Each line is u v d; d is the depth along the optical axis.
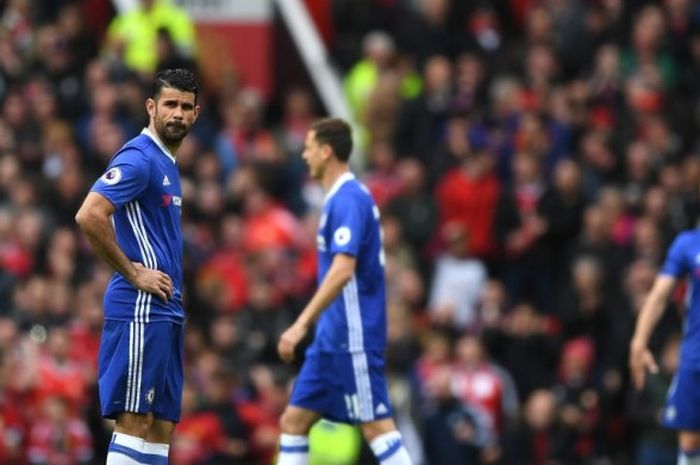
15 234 65.25
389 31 81.38
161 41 72.38
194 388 56.91
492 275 67.81
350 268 40.84
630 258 64.75
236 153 71.38
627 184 68.75
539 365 62.22
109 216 35.00
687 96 74.81
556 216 66.75
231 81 74.69
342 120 41.97
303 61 79.38
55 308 61.34
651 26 74.25
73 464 56.88
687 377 45.00
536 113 70.88
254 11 78.75
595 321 62.75
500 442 59.53
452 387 59.72
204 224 66.94
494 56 75.88
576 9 75.94
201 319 61.81
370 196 42.06
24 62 74.94
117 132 70.25
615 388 59.88
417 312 64.06
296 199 70.19
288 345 40.41
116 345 35.69
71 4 81.62
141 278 35.31
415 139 72.44
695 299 45.03
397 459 41.78
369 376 41.69
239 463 56.28
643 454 57.88
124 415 35.84
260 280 64.12
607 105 72.12
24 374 57.41
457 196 67.44
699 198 65.69
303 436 42.19
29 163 70.56
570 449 58.88
